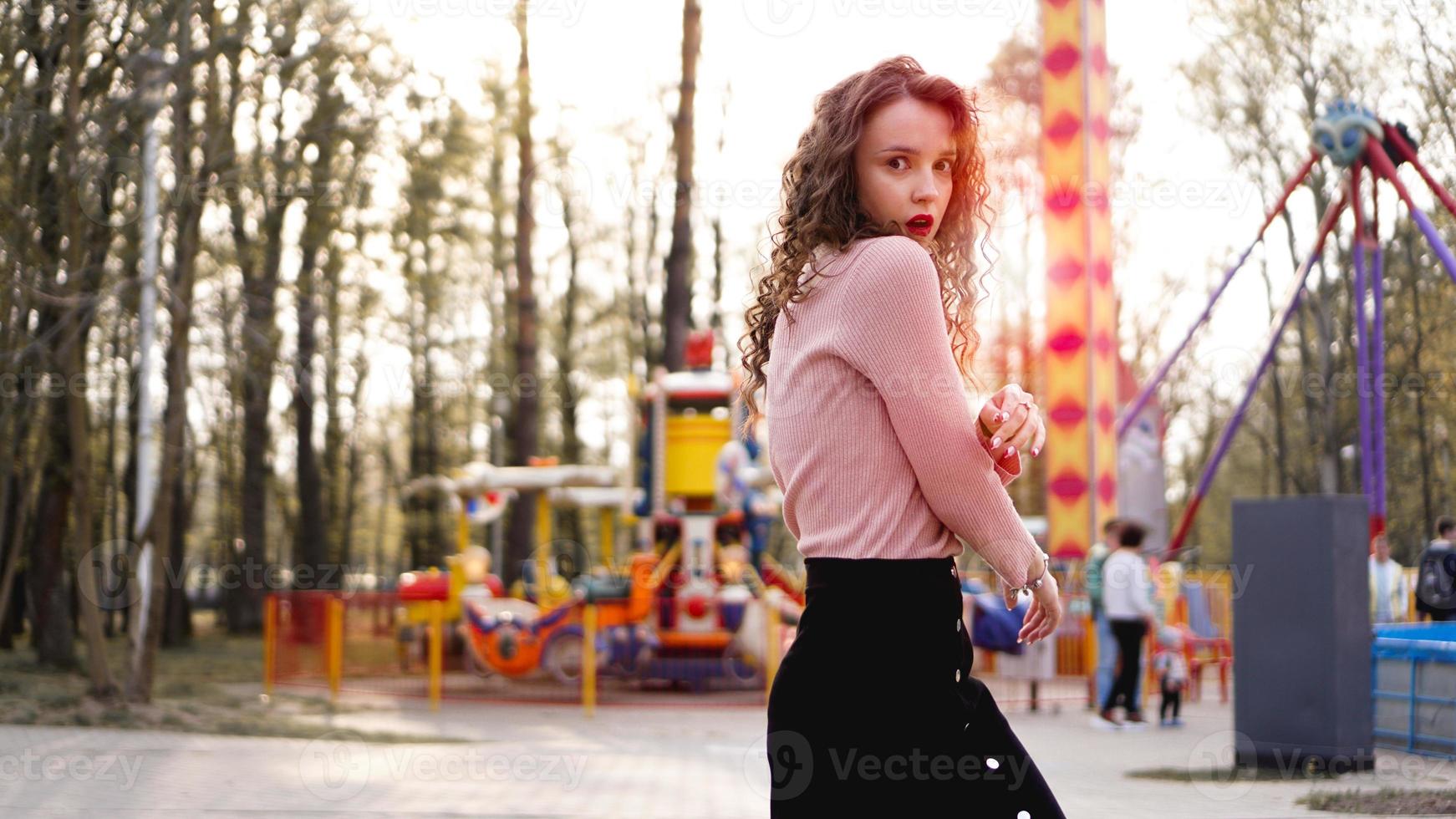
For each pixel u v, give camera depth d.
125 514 25.44
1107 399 16.41
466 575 18.94
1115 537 11.79
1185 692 14.21
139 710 11.23
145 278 11.64
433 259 21.55
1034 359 18.89
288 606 15.32
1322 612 7.92
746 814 6.64
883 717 1.97
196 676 16.59
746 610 15.70
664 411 16.77
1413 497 14.28
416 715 12.89
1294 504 8.10
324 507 32.88
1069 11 16.38
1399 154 12.82
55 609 15.58
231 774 8.00
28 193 11.13
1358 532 8.06
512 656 16.11
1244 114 16.11
